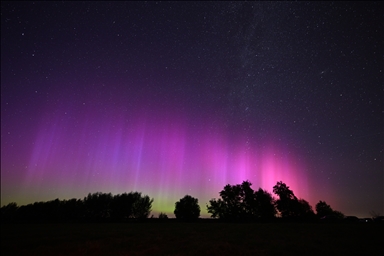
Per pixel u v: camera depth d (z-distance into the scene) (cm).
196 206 7294
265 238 2247
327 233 2542
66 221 6962
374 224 3706
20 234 3122
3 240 2456
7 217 6812
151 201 7825
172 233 2898
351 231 2658
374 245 1694
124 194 7744
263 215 6172
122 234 2836
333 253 1459
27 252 1730
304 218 5744
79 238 2488
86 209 7425
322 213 6788
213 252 1562
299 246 1730
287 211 5912
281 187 6200
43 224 6088
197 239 2258
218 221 6412
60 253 1645
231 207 6356
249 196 6406
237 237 2370
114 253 1608
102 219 7188
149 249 1714
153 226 4512
